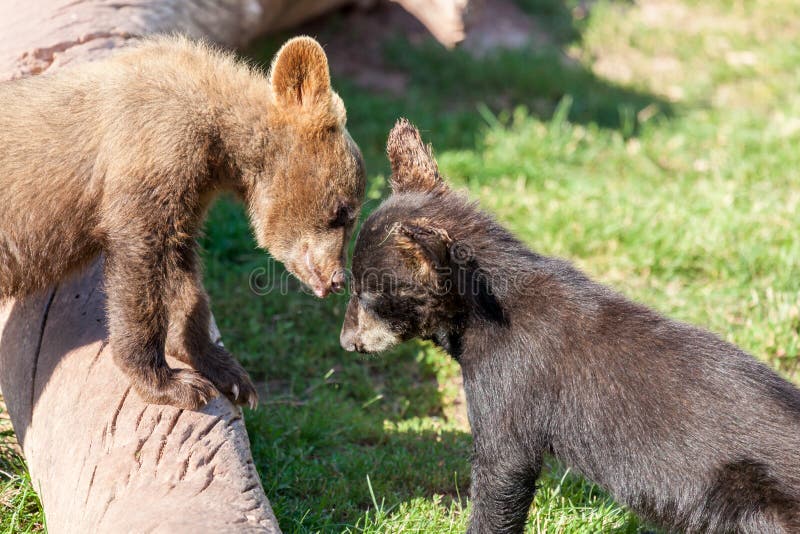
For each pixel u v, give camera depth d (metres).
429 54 23.02
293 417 10.95
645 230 15.17
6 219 8.80
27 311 9.80
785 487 7.35
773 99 21.91
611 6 27.52
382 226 8.62
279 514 8.97
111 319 8.58
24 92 8.93
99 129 8.70
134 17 12.80
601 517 9.12
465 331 8.54
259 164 9.36
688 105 21.67
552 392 8.19
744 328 12.61
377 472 10.04
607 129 20.11
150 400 8.48
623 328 8.20
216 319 13.23
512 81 22.50
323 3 22.03
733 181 17.08
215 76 9.20
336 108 9.55
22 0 12.94
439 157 17.78
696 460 7.66
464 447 10.71
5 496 8.91
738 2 28.05
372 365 12.70
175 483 7.59
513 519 8.46
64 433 8.42
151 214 8.56
